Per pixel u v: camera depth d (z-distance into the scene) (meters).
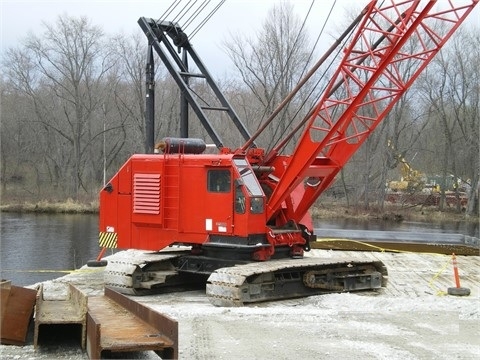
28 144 54.97
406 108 49.06
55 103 54.62
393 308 11.41
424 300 12.18
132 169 15.00
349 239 25.31
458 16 13.78
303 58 42.22
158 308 11.34
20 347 8.34
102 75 53.06
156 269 14.78
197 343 8.69
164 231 14.47
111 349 7.03
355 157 47.72
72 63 51.38
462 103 46.50
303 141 13.52
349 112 13.60
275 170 14.57
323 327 9.73
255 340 8.88
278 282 13.16
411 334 9.41
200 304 13.05
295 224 14.54
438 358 8.19
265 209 13.76
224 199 13.59
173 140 14.59
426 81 47.50
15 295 8.45
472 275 17.00
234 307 11.88
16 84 54.31
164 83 52.47
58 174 54.06
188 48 17.02
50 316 8.50
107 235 15.37
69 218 40.47
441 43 13.88
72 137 52.75
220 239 13.69
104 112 52.41
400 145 50.03
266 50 42.91
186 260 14.56
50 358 7.88
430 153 50.47
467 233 35.78
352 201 47.53
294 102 41.81
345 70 13.66
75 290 9.38
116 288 14.57
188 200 14.14
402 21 13.35
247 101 47.53
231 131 45.34
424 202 46.91
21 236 31.95
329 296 12.88
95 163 53.69
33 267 23.83
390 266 18.38
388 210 44.53
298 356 8.13
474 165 44.75
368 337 9.17
